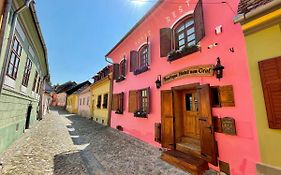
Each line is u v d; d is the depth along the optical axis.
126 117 9.80
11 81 5.61
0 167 4.34
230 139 4.06
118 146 7.36
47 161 5.15
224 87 4.30
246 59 3.90
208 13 5.05
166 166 4.93
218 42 4.62
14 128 6.77
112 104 12.22
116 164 5.12
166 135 6.07
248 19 3.57
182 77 5.69
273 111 3.06
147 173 4.48
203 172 4.34
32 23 6.55
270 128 3.10
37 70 11.22
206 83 4.80
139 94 8.65
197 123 5.52
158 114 6.91
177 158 4.86
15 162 4.84
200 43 5.20
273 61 3.15
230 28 4.36
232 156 3.97
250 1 3.66
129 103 9.34
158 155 5.96
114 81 12.39
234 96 4.07
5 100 5.30
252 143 3.62
